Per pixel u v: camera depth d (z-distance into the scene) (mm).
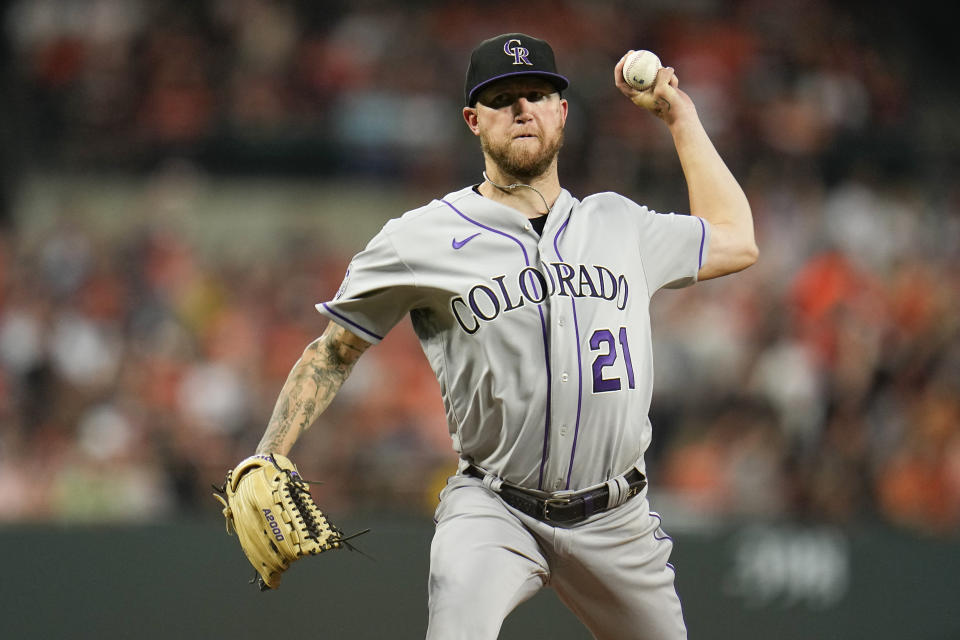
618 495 11977
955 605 19516
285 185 45656
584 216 12242
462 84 49781
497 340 11594
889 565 19641
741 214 13227
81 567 19172
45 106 47375
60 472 31750
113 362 36750
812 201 45125
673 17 53969
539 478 11805
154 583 19172
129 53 48969
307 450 32062
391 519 20703
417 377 36500
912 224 45344
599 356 11648
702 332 37594
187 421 34406
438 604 11359
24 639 18922
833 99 50906
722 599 19531
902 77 55062
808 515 31797
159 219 43812
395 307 12125
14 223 43875
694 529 19781
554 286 11633
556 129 12102
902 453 33094
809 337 37469
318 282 41938
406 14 52125
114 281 40094
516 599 11703
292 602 19156
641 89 13594
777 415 34688
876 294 39938
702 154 13453
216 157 45844
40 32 49250
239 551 19297
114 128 46844
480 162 46531
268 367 37969
